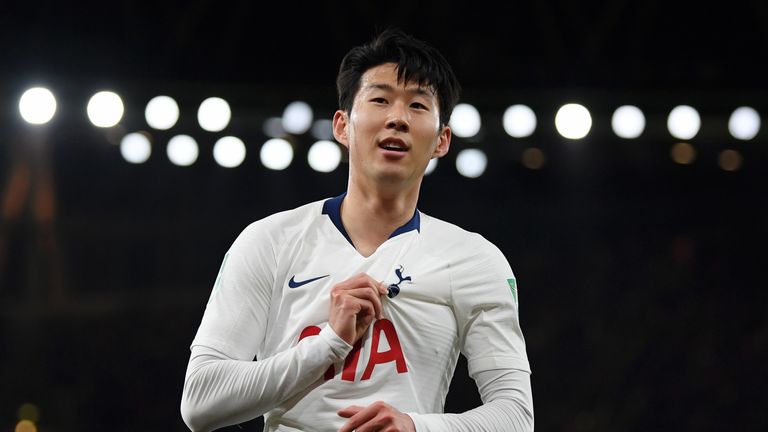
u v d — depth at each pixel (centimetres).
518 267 4394
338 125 1027
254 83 3466
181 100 3156
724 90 3338
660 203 4478
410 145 953
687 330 4075
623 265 4347
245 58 3475
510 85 3375
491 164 4278
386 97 962
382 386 912
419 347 934
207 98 3048
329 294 934
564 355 4059
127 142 3222
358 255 955
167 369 4147
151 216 4588
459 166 3481
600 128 3322
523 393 941
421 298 944
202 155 4416
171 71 3350
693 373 3950
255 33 3469
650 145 4194
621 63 3394
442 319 948
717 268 4291
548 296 4294
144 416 3984
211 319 936
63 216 4419
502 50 3466
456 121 3011
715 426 3825
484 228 4534
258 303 945
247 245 964
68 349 4175
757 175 4303
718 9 3372
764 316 4128
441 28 3384
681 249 4366
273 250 959
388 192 961
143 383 4078
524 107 3091
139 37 3325
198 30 3419
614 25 3438
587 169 4322
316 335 900
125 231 4566
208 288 4597
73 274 4466
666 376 3962
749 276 4281
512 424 917
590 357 4038
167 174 4506
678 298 4203
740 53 3428
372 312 901
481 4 3412
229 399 886
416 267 953
